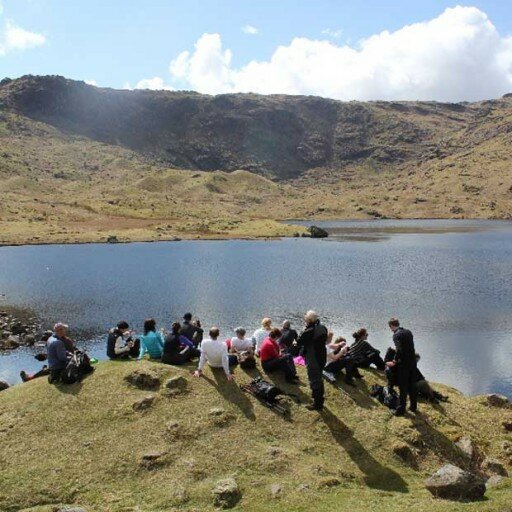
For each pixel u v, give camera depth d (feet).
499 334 157.38
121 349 76.33
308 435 59.21
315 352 63.82
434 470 56.24
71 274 295.07
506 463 61.31
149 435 57.11
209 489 48.55
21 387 69.97
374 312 189.88
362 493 49.03
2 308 199.93
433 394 73.82
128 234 567.18
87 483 50.31
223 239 573.33
